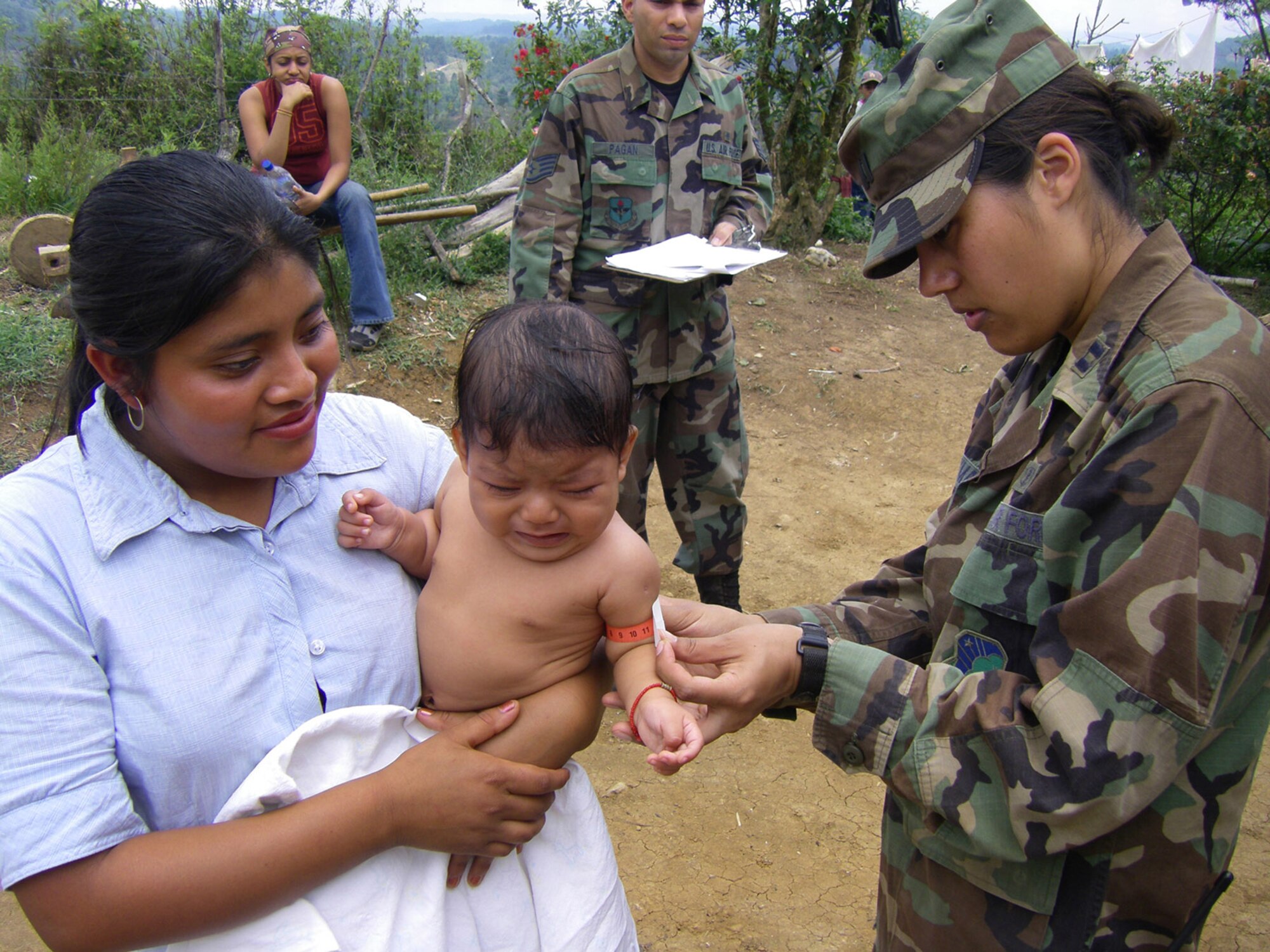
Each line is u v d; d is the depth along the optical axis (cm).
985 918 136
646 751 326
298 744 119
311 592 130
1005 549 132
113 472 119
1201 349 116
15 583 109
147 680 114
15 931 249
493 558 142
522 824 127
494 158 974
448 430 515
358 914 121
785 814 296
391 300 589
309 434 120
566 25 957
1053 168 126
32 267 566
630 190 335
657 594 146
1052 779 116
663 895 263
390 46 1130
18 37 1138
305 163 548
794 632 144
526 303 138
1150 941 132
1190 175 842
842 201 897
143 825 112
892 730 133
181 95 1030
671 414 350
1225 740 127
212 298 104
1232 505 110
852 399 607
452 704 144
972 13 133
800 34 770
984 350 680
